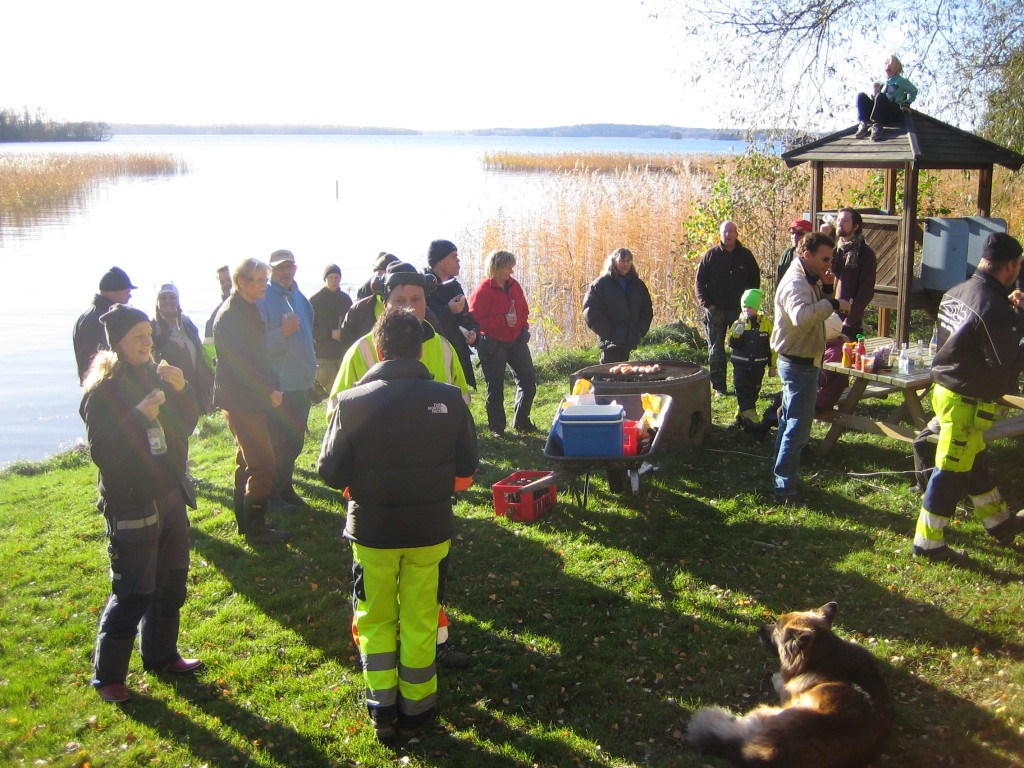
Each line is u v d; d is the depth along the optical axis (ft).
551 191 56.29
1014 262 16.57
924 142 26.84
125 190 150.00
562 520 20.59
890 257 29.55
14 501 24.45
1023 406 22.61
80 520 22.17
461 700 13.64
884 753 11.91
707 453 24.68
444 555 12.75
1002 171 41.91
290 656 15.05
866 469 22.76
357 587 12.64
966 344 16.70
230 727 13.12
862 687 11.59
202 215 112.27
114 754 12.54
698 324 41.34
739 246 30.12
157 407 13.34
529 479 21.76
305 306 23.12
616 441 19.13
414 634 12.54
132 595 13.48
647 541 19.15
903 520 19.57
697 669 14.29
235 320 18.69
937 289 28.76
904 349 23.98
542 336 44.65
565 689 13.91
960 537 18.53
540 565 18.20
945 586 16.47
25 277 69.82
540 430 28.09
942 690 13.42
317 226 98.94
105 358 13.34
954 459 17.04
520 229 52.85
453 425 12.59
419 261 72.23
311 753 12.51
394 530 12.27
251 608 16.78
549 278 46.80
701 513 20.52
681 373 26.20
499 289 27.04
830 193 43.70
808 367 20.33
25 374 43.86
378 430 12.13
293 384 21.99
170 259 77.87
